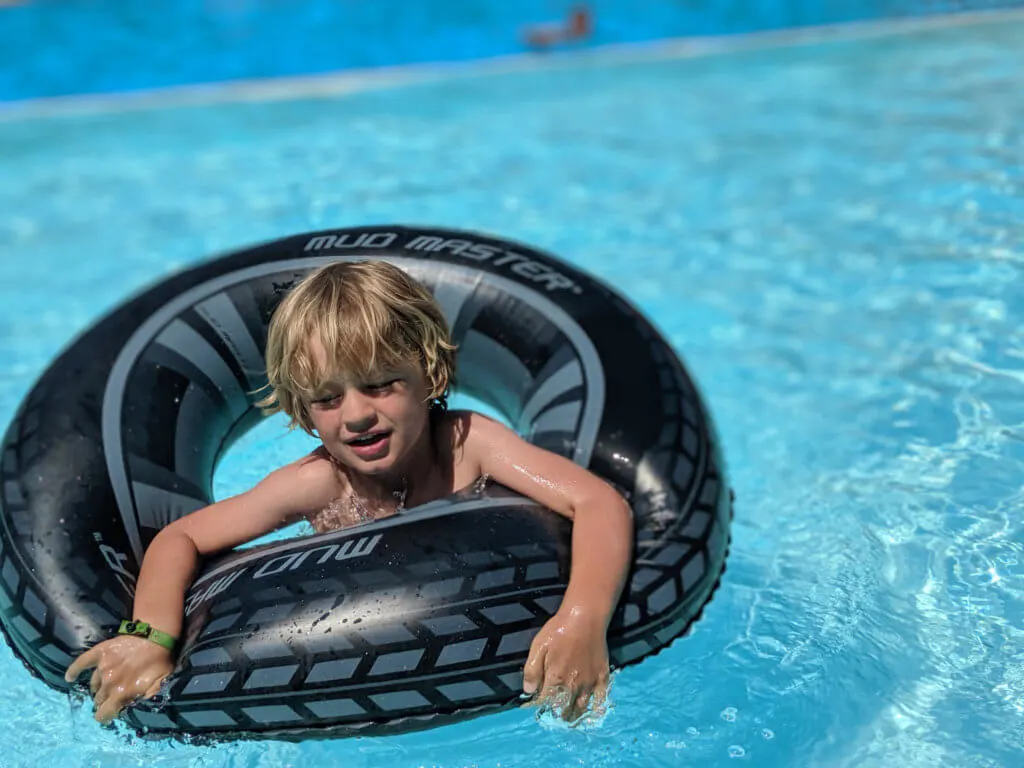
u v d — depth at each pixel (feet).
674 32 25.38
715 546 7.76
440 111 20.12
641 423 8.07
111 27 27.63
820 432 10.55
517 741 7.11
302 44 25.85
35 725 7.30
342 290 6.87
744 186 15.90
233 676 6.63
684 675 7.61
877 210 14.69
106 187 17.21
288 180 16.96
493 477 7.65
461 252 9.32
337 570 6.93
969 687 7.35
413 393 7.00
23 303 13.75
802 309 12.67
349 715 6.70
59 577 7.25
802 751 7.02
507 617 6.72
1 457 8.02
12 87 23.44
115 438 7.99
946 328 11.81
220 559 7.59
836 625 7.98
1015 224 13.78
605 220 15.08
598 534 7.13
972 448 9.88
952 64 20.62
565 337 8.77
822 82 20.34
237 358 8.96
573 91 21.03
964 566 8.45
